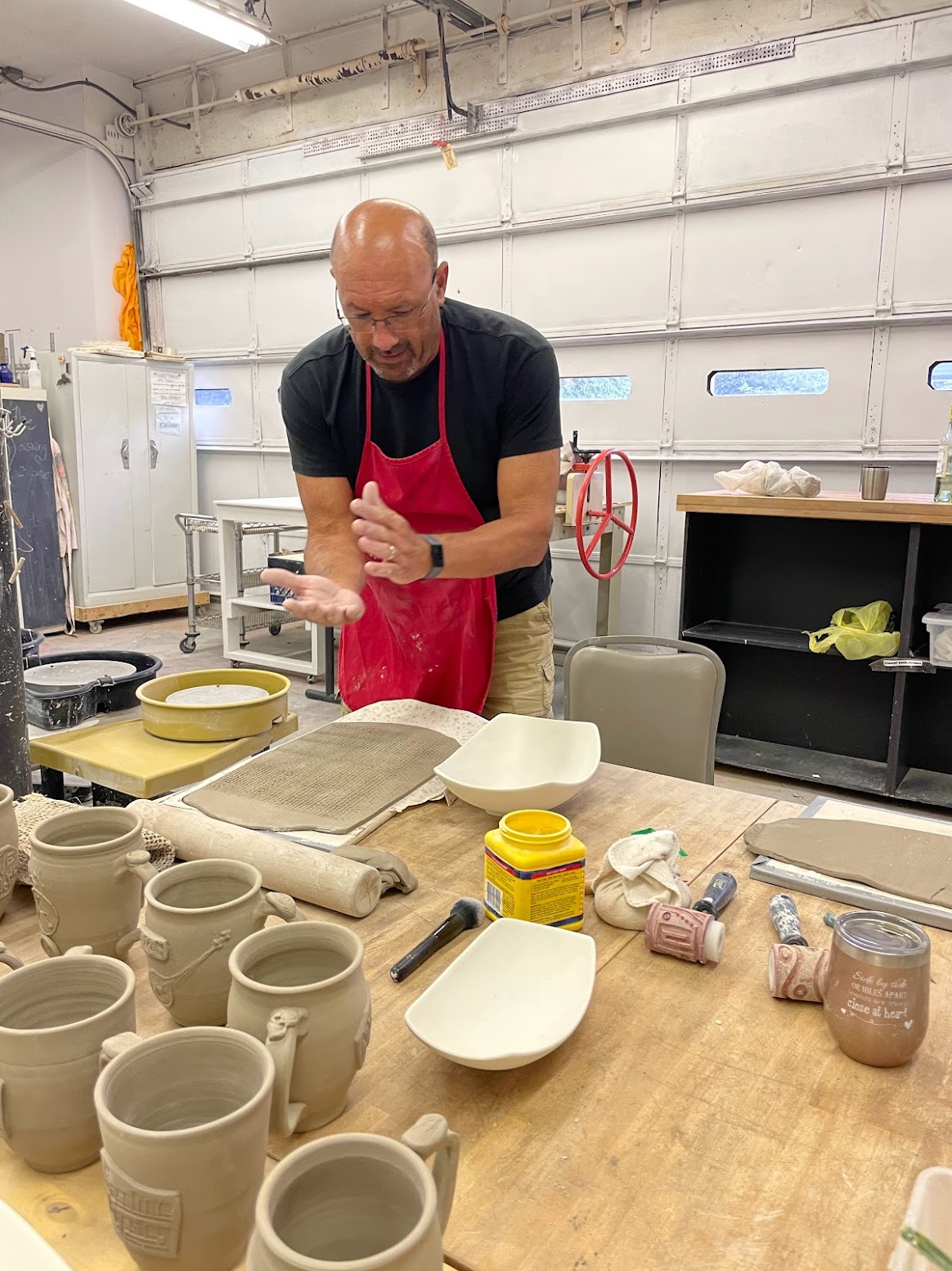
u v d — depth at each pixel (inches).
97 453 209.5
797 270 150.4
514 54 171.3
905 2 135.6
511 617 68.9
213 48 207.3
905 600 107.3
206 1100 20.2
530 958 30.3
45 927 29.6
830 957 28.4
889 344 145.3
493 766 46.8
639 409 170.1
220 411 233.5
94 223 225.9
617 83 160.2
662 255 161.9
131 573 219.9
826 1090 25.9
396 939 33.6
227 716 52.5
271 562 173.8
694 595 128.0
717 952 32.0
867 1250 20.6
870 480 106.1
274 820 42.1
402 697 65.3
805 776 118.5
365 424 60.4
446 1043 26.6
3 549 39.8
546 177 170.7
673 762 63.7
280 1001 22.4
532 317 178.1
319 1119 23.8
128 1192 17.8
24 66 217.6
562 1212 21.5
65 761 50.8
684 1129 24.3
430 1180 16.0
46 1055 21.2
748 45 147.3
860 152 142.2
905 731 115.1
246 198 214.1
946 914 35.2
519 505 58.3
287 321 214.4
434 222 185.9
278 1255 14.4
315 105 199.2
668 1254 20.4
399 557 46.6
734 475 115.8
